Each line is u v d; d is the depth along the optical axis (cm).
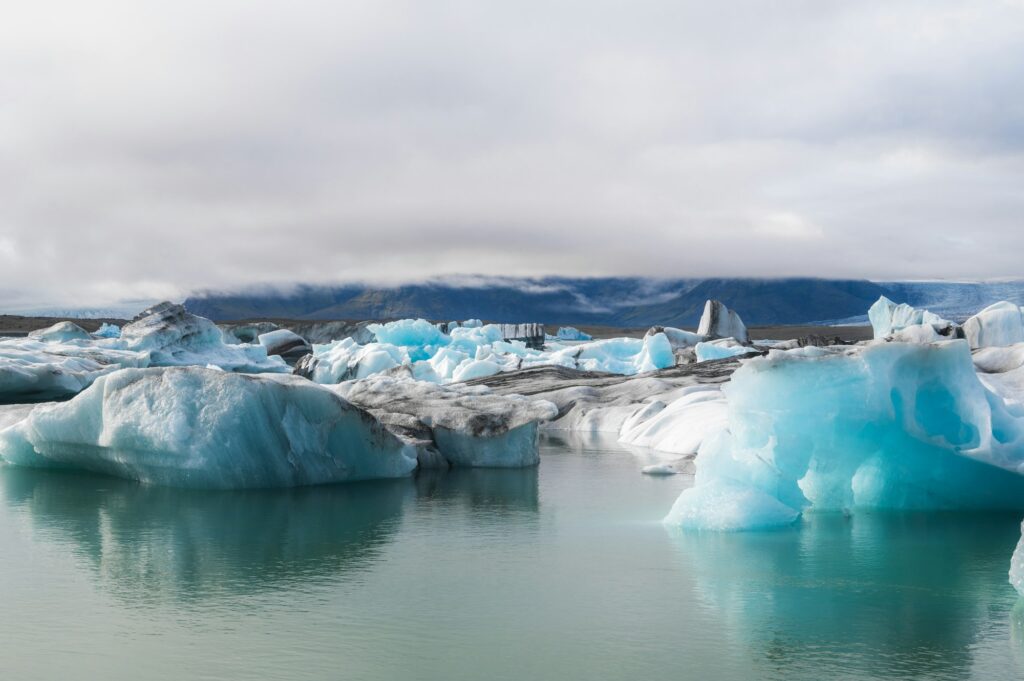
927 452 1238
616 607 817
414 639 725
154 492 1484
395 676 641
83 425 1600
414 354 5356
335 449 1642
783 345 4678
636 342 5450
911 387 1219
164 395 1517
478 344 5703
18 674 642
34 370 2991
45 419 1639
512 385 3525
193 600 835
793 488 1248
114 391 1555
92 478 1647
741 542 1101
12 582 900
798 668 661
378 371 4219
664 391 3066
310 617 783
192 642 714
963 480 1268
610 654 690
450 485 1619
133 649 697
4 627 752
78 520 1238
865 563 985
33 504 1364
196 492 1484
